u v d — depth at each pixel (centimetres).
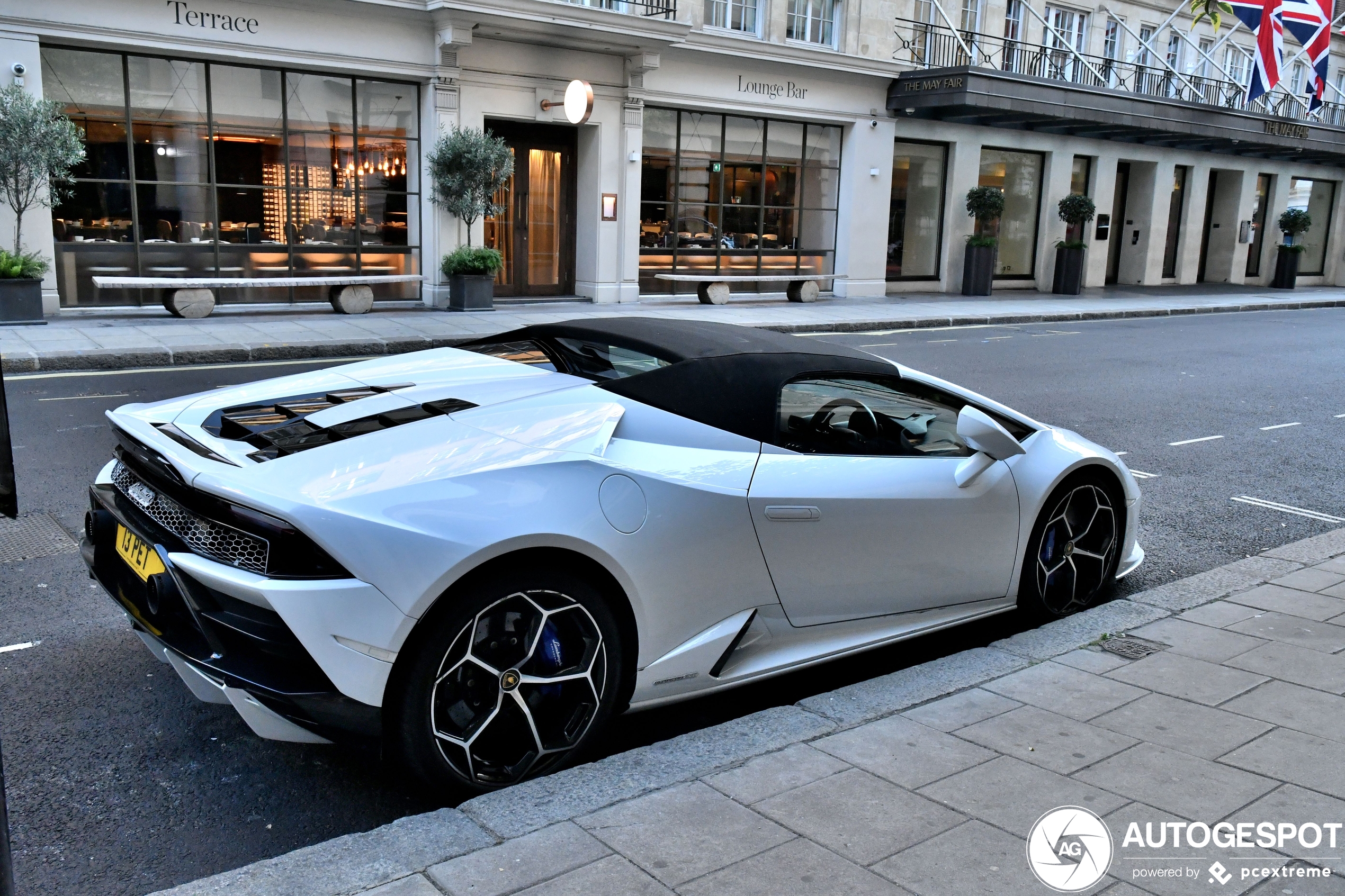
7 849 153
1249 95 2386
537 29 1630
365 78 1611
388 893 227
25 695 355
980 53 2417
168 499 296
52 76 1373
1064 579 440
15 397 893
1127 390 1167
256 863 240
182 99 1467
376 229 1670
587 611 298
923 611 390
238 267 1550
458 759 283
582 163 1861
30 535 526
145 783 303
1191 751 302
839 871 238
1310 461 821
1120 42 2747
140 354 1109
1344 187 3456
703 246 2045
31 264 1296
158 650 312
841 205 2228
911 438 396
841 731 315
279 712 268
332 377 395
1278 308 2558
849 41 2138
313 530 263
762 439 348
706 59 1927
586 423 321
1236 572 493
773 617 347
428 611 271
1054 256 2647
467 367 393
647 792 278
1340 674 363
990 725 319
